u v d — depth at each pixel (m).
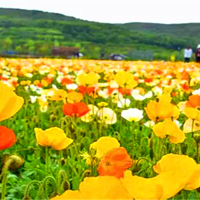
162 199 0.97
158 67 15.12
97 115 4.20
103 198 0.88
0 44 55.34
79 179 2.75
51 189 2.70
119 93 5.90
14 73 10.26
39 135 2.29
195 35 176.25
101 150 1.99
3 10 168.75
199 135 3.11
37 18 166.38
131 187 0.92
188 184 1.19
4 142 1.40
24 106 6.12
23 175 3.24
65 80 6.59
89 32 118.69
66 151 3.29
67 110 3.46
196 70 12.44
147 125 4.37
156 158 3.00
